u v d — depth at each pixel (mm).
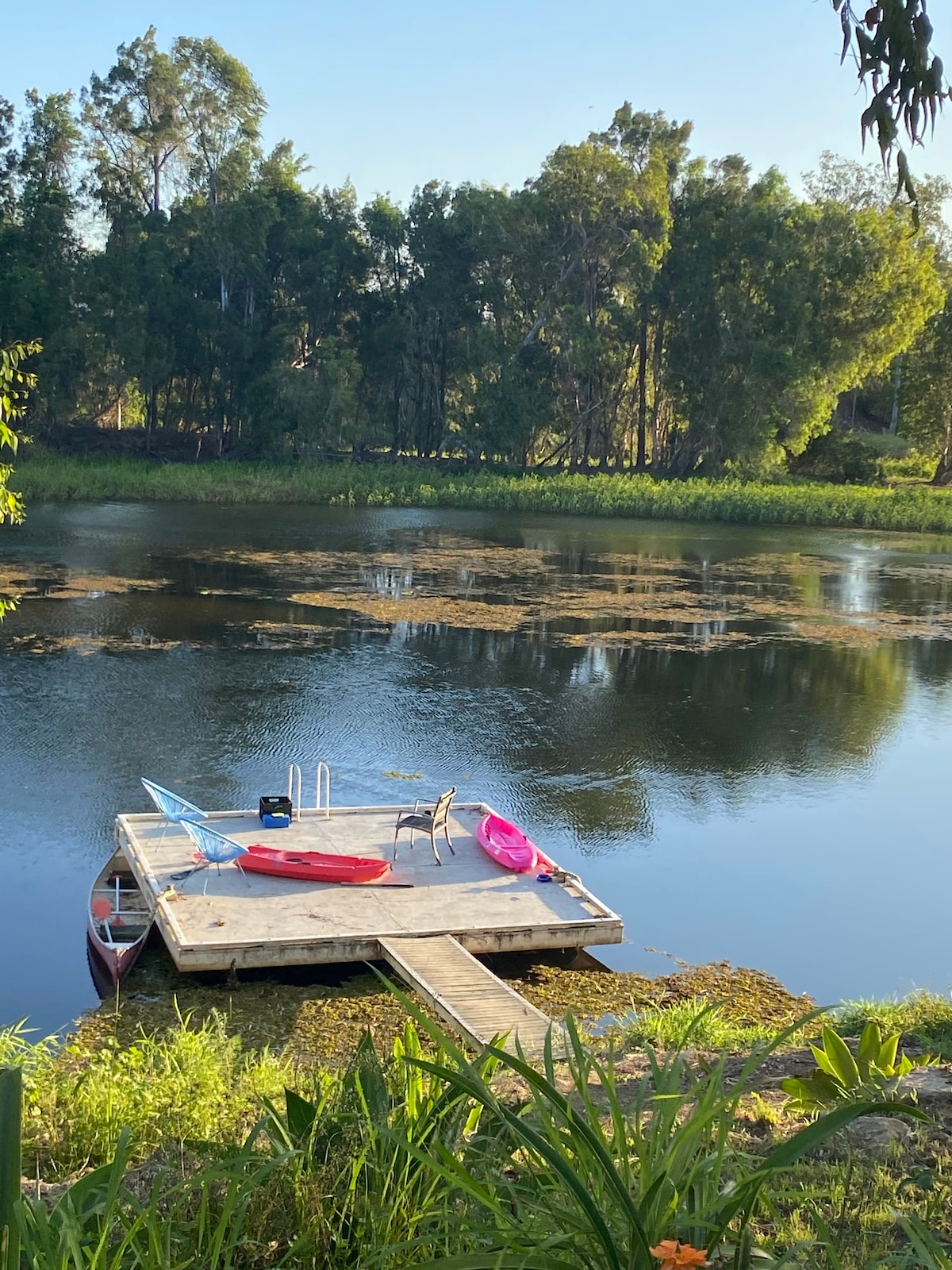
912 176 4117
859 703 25531
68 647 27016
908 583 41969
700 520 60344
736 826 18344
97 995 12242
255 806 17859
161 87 71250
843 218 67688
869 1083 4977
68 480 57594
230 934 12656
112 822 17016
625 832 17812
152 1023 11477
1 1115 2713
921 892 16094
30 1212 2701
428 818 15586
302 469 65125
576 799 19031
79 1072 7840
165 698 23234
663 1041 10312
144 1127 5746
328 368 67562
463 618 32344
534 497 61594
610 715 23750
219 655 26922
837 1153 4336
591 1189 2738
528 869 14945
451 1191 3238
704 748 22062
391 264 74000
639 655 28969
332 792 18672
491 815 16516
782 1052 7543
